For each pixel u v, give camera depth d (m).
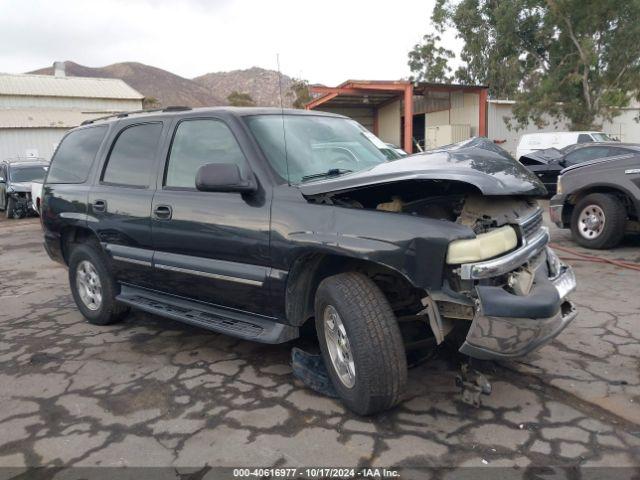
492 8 29.52
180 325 5.11
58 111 34.44
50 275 7.84
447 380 3.60
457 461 2.73
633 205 7.43
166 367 4.08
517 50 27.38
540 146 20.19
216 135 3.94
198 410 3.38
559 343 4.15
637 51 24.17
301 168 3.69
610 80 25.16
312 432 3.05
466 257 2.78
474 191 3.24
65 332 5.05
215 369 4.00
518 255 2.97
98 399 3.60
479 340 2.80
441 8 31.50
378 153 4.30
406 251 2.86
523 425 3.03
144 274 4.49
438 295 2.84
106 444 3.04
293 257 3.31
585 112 25.36
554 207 8.07
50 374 4.05
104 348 4.56
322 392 3.48
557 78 25.06
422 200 3.33
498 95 34.94
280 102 4.30
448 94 24.09
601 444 2.82
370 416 3.19
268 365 4.02
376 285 3.12
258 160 3.62
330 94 22.55
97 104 37.53
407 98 20.66
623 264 6.53
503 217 3.11
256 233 3.50
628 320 4.60
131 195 4.46
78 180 5.18
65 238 5.45
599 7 23.20
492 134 27.61
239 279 3.65
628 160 7.28
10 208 15.95
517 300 2.80
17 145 30.86
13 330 5.20
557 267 3.51
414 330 3.46
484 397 3.36
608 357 3.87
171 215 4.07
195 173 4.04
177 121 4.29
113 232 4.64
